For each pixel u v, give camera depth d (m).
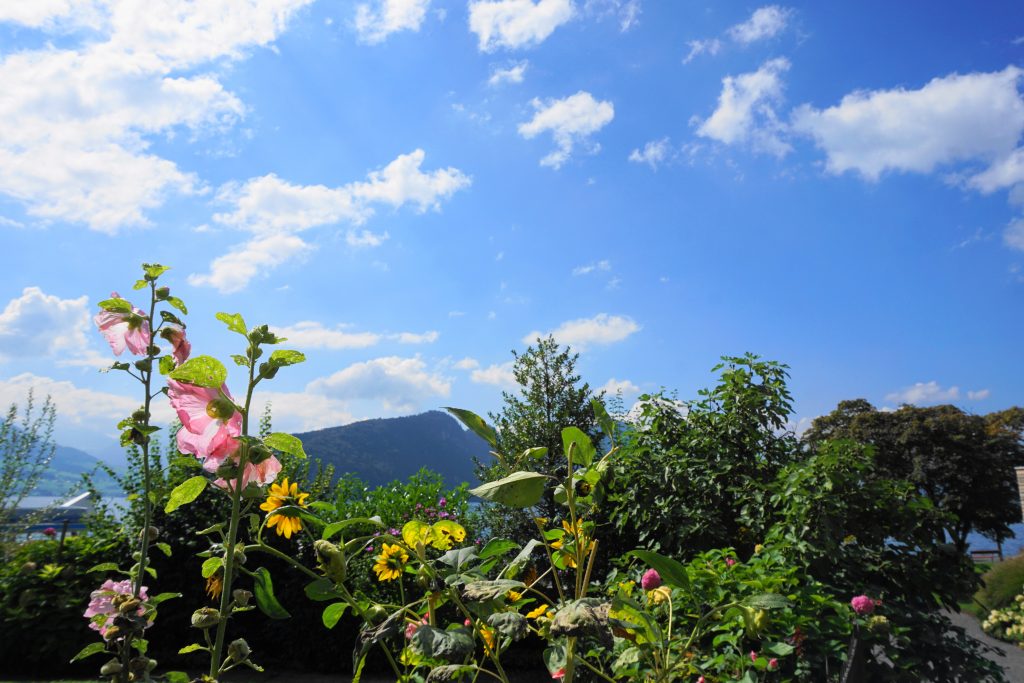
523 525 7.11
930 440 27.89
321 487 7.86
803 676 2.74
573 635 0.98
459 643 1.03
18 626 6.30
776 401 5.74
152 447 1.49
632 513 5.14
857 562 3.94
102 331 1.46
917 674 2.92
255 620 6.82
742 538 5.34
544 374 7.89
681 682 2.46
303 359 1.21
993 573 12.35
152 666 1.32
